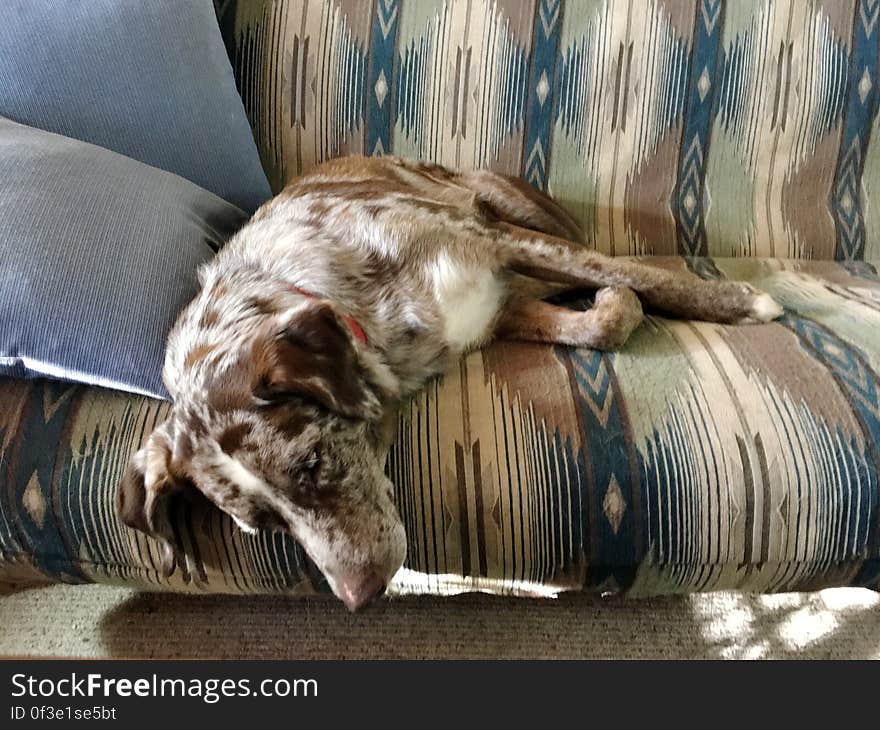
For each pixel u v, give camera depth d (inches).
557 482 44.1
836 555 44.5
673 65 67.5
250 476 43.3
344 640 60.3
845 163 69.9
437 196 63.6
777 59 67.1
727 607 60.7
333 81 69.4
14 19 57.2
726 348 51.6
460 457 45.3
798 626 58.9
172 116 61.0
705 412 45.5
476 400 48.7
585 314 54.7
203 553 48.1
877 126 68.9
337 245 55.1
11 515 45.6
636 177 70.5
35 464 45.4
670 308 58.9
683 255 71.7
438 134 70.4
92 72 58.4
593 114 69.0
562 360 52.7
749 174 70.2
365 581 43.0
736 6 66.3
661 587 47.7
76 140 53.8
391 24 68.1
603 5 66.7
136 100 59.7
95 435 46.4
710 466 43.6
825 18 66.4
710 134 69.3
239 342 44.9
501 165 70.8
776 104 68.2
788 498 43.2
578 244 63.1
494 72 68.3
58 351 44.6
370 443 47.1
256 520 44.5
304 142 71.6
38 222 45.6
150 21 60.2
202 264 53.1
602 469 43.9
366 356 49.3
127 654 60.5
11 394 47.6
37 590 65.9
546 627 60.2
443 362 54.2
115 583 50.8
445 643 59.6
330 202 59.1
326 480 44.0
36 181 47.3
